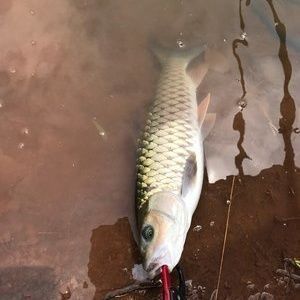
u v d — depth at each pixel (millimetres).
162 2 933
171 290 708
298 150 813
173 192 732
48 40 935
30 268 784
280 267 747
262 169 806
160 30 914
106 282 766
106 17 940
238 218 781
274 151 815
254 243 765
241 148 820
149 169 769
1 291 771
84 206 814
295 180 794
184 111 806
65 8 955
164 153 773
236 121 835
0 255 791
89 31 935
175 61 870
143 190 756
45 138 863
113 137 854
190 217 744
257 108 842
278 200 785
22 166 846
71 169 839
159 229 706
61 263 784
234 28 902
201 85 859
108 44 919
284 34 888
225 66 873
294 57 874
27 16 954
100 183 827
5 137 866
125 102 877
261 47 885
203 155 807
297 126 828
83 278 771
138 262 771
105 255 781
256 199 789
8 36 940
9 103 890
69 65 912
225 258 760
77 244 793
